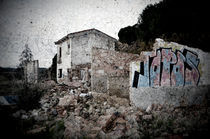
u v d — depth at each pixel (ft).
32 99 13.96
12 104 13.51
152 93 15.44
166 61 16.14
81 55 38.68
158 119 11.77
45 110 13.41
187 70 17.11
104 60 22.03
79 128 10.16
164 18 35.83
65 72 42.65
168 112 13.88
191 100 16.93
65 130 9.66
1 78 25.77
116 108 14.97
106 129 10.07
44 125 10.53
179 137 8.94
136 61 15.39
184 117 12.23
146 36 40.68
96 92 19.95
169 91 16.02
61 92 21.56
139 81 15.20
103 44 41.16
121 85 19.29
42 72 38.04
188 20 29.73
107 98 17.30
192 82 17.29
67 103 14.79
